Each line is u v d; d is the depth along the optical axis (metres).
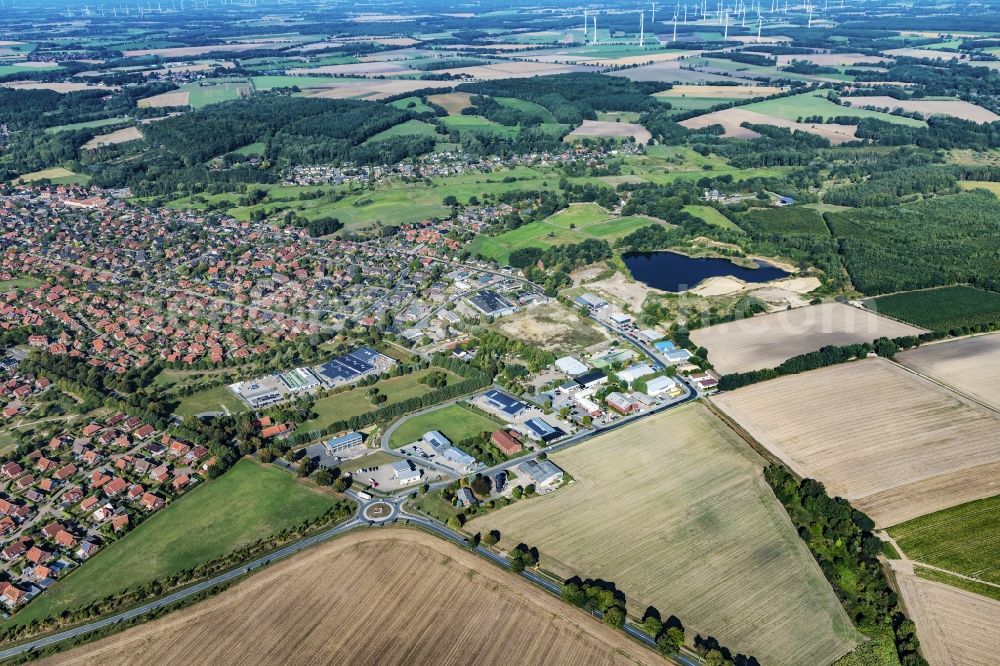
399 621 162.12
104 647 158.88
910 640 154.25
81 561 184.75
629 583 171.50
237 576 176.50
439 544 184.88
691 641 156.12
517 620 161.62
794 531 187.38
